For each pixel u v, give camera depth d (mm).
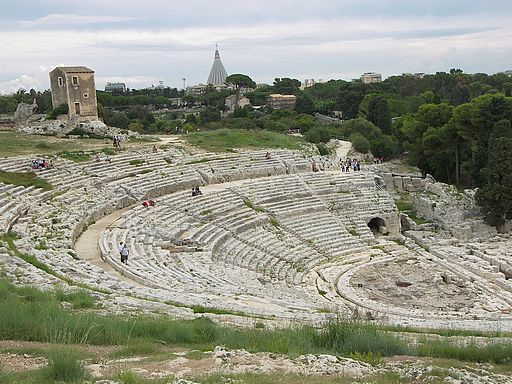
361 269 51625
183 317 22875
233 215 55812
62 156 59406
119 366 15203
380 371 15742
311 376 14992
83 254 37719
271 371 15305
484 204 61938
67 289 25609
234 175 68188
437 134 80000
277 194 64062
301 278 48219
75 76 88812
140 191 55062
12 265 28672
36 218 41188
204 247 45625
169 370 15094
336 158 85750
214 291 31547
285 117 126625
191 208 54219
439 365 16609
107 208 49750
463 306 41562
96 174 56281
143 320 20609
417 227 65188
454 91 165875
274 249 52750
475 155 70062
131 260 36469
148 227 46531
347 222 62750
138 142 76438
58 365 13992
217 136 85562
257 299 30734
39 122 90500
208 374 14672
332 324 19969
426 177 79625
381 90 159375
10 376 13656
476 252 54531
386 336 19141
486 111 69375
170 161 67250
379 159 96750
